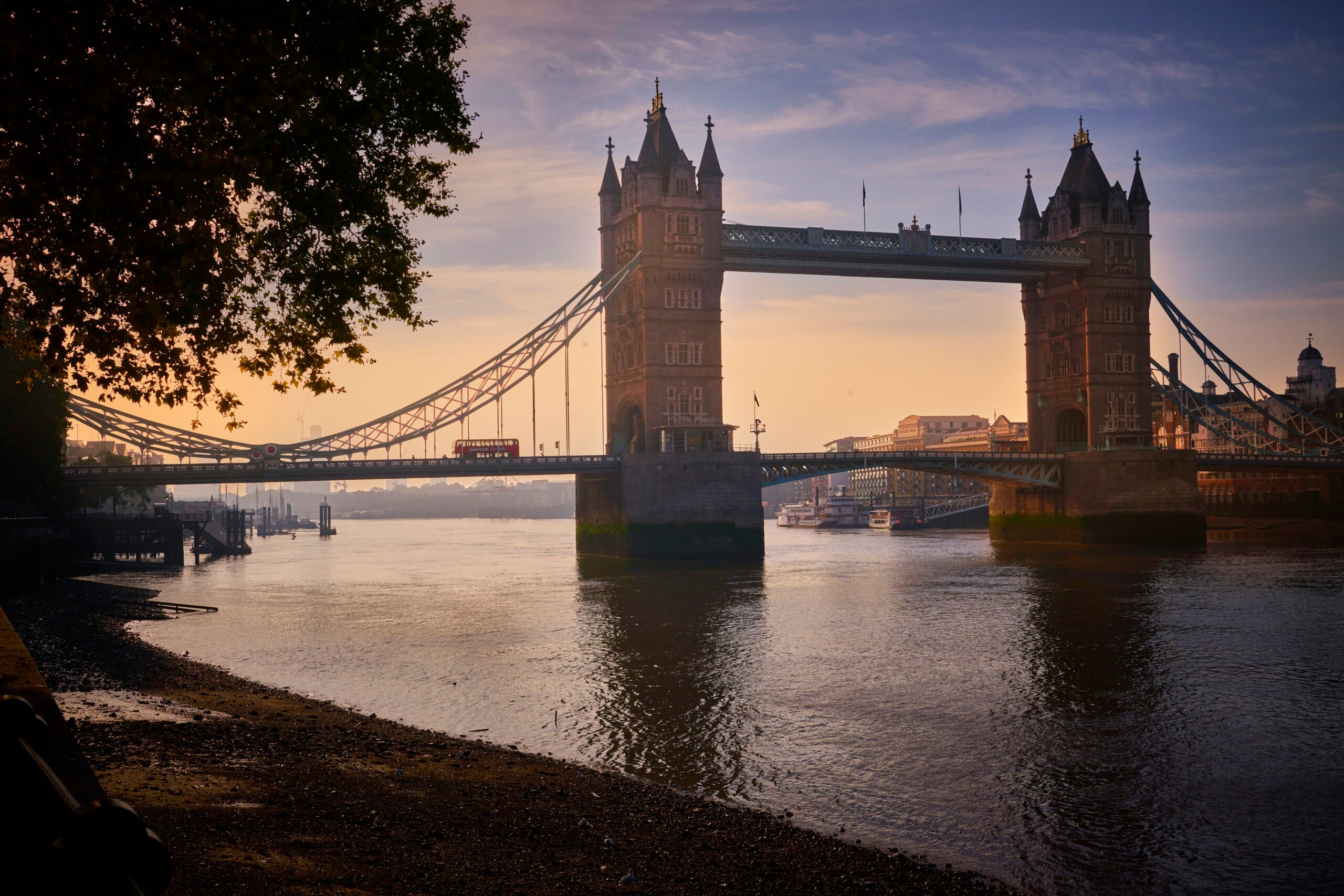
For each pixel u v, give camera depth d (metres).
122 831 3.22
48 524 88.81
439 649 58.16
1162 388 156.62
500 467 120.06
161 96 18.44
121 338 20.42
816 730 39.03
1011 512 157.12
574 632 64.75
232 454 120.62
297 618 72.12
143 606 77.06
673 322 128.25
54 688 38.19
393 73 21.72
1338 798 30.98
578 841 22.30
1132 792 31.61
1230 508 193.50
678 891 19.67
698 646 58.84
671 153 130.50
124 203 18.50
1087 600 78.31
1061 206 152.88
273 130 19.00
